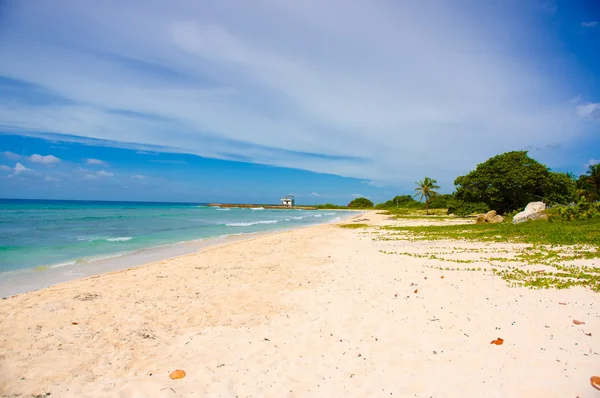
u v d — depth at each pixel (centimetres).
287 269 1237
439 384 436
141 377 482
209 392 443
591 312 634
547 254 1307
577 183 5700
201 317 731
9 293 991
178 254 1716
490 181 4991
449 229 2802
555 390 401
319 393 436
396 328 626
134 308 793
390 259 1380
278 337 617
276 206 18538
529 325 590
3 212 5478
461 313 677
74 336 629
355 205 15962
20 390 447
